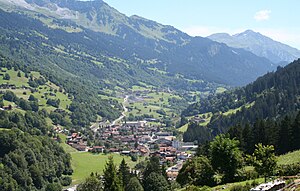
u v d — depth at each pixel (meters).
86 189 118.75
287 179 72.69
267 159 78.81
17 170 178.75
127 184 114.94
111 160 80.56
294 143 126.69
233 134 140.88
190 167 110.19
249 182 79.56
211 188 81.56
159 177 119.31
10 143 191.62
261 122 134.62
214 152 94.06
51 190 186.00
